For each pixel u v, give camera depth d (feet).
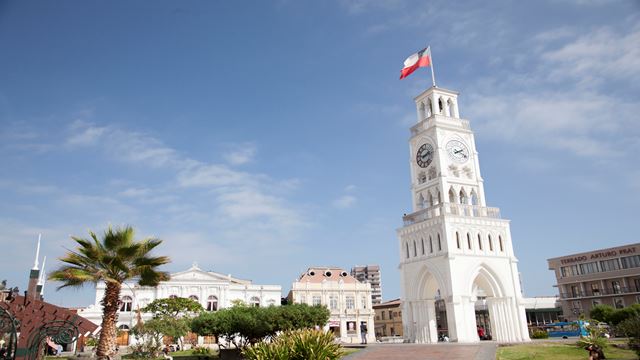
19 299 113.29
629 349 104.47
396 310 368.48
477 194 192.54
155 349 161.68
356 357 112.27
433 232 179.42
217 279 289.53
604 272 294.66
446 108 204.64
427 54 203.62
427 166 195.83
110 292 104.32
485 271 176.55
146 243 109.29
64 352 189.16
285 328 136.87
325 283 296.92
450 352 108.99
